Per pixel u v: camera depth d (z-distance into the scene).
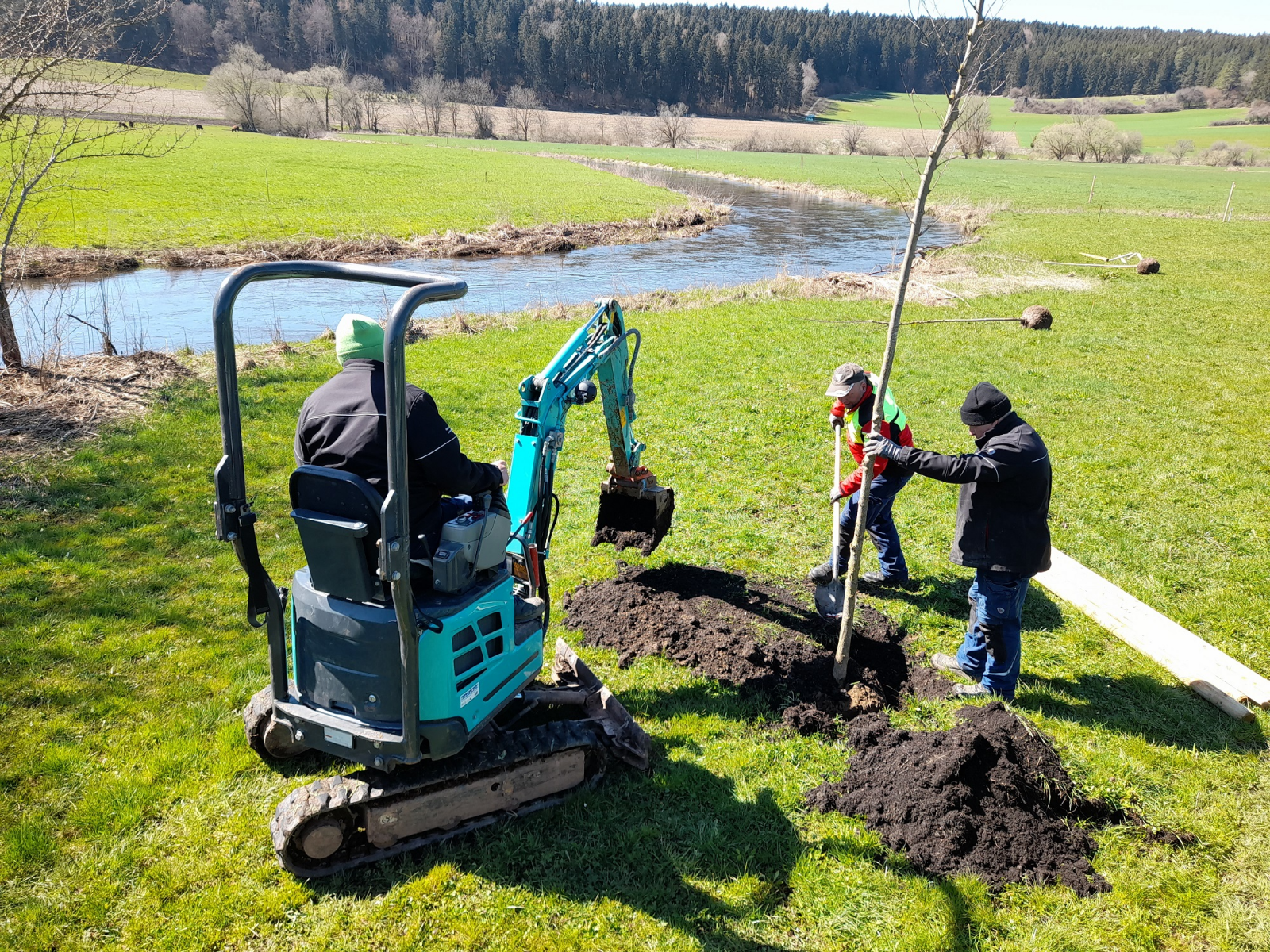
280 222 32.16
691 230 38.50
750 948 3.76
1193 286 23.09
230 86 78.50
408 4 172.75
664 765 4.93
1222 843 4.43
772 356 15.41
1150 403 12.80
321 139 79.25
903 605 6.95
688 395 12.84
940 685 5.81
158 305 20.75
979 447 5.49
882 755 4.90
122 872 4.10
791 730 5.29
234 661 5.93
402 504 3.43
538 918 3.87
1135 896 4.05
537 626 4.86
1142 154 86.19
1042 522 5.29
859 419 6.51
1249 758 5.15
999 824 4.35
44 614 6.45
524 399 5.11
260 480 9.23
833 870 4.19
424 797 4.15
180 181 40.16
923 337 17.30
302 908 3.92
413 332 16.66
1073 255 28.34
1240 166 78.75
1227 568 7.69
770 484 9.43
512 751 4.34
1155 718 5.56
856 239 36.62
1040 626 6.80
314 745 4.07
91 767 4.82
